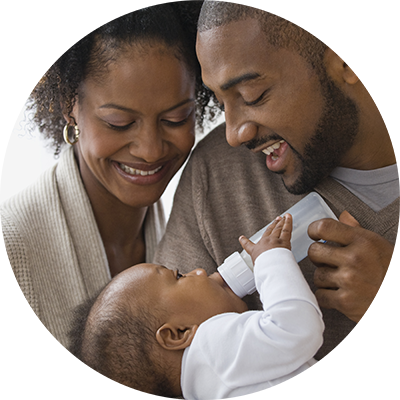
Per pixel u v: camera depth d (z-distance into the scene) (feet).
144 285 3.63
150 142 3.97
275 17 2.95
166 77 3.80
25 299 4.05
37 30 4.30
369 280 2.96
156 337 3.42
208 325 3.37
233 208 4.00
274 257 3.21
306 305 3.01
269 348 3.04
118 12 3.76
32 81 4.52
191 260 4.01
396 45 7.51
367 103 3.26
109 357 3.50
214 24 3.09
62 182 4.62
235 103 3.22
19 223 4.26
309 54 3.03
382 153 3.40
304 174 3.34
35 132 5.29
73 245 4.48
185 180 4.30
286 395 3.06
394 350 3.16
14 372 3.98
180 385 3.49
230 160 4.10
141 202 4.43
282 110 3.09
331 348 3.43
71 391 4.06
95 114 3.95
